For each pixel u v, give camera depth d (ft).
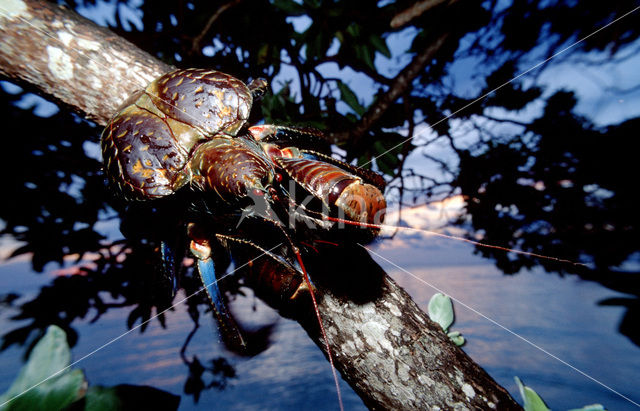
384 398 0.93
